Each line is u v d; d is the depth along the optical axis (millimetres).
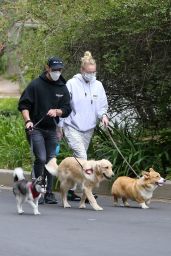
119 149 16656
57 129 14641
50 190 14844
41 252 10039
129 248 10289
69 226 12047
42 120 14414
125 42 16562
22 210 13703
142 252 10023
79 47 17438
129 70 16891
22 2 20219
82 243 10633
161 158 16922
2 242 10711
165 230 11719
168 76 16344
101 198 15891
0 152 20062
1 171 18328
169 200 15352
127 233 11422
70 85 14789
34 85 14406
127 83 17203
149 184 14102
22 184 13297
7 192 16922
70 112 14641
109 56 16734
